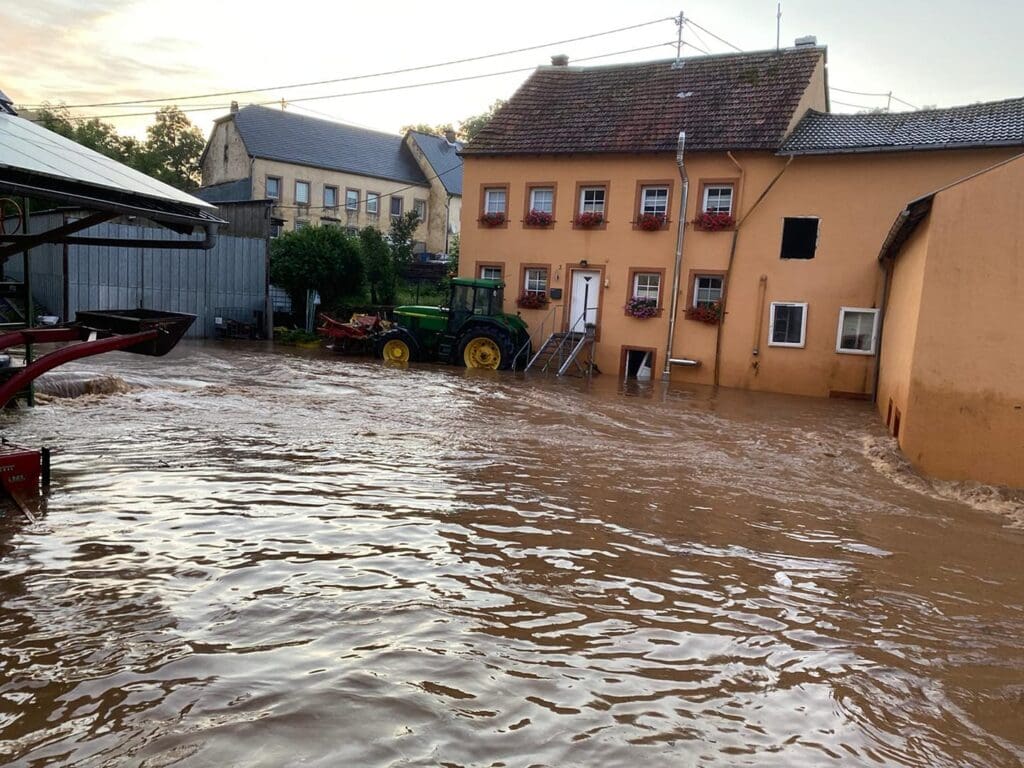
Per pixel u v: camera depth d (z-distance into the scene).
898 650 3.47
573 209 19.05
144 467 5.99
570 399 12.44
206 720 2.47
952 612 3.99
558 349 17.95
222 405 9.50
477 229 20.33
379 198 38.88
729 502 6.12
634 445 8.44
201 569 3.87
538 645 3.26
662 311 17.97
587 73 21.58
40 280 20.42
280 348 19.86
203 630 3.17
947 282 7.69
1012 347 7.45
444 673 2.92
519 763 2.35
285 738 2.39
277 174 35.03
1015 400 7.43
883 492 6.90
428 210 41.00
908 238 11.26
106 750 2.29
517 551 4.51
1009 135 14.45
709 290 17.69
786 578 4.37
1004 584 4.51
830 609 3.93
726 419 11.21
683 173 17.00
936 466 7.77
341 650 3.05
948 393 7.71
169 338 5.54
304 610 3.43
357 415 9.32
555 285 19.38
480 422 9.34
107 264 20.30
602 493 6.11
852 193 15.87
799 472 7.53
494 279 19.59
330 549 4.31
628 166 18.25
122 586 3.59
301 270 23.80
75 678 2.72
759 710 2.83
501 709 2.68
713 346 17.38
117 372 12.11
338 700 2.64
